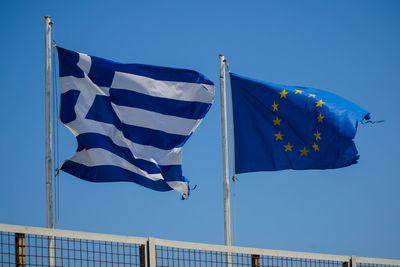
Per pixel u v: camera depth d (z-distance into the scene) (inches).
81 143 687.1
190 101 727.7
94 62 708.0
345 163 742.5
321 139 743.7
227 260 601.0
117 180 687.7
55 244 524.1
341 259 663.8
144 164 700.7
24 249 512.4
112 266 541.6
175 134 718.5
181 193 713.6
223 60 757.3
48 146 666.8
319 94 756.6
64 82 699.4
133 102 711.7
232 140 749.9
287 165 745.6
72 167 680.4
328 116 742.5
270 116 750.5
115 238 545.0
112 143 694.5
